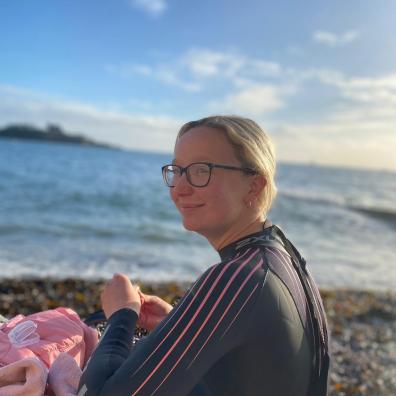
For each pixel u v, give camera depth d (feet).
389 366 19.84
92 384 4.73
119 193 102.53
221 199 5.27
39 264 34.94
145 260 39.58
